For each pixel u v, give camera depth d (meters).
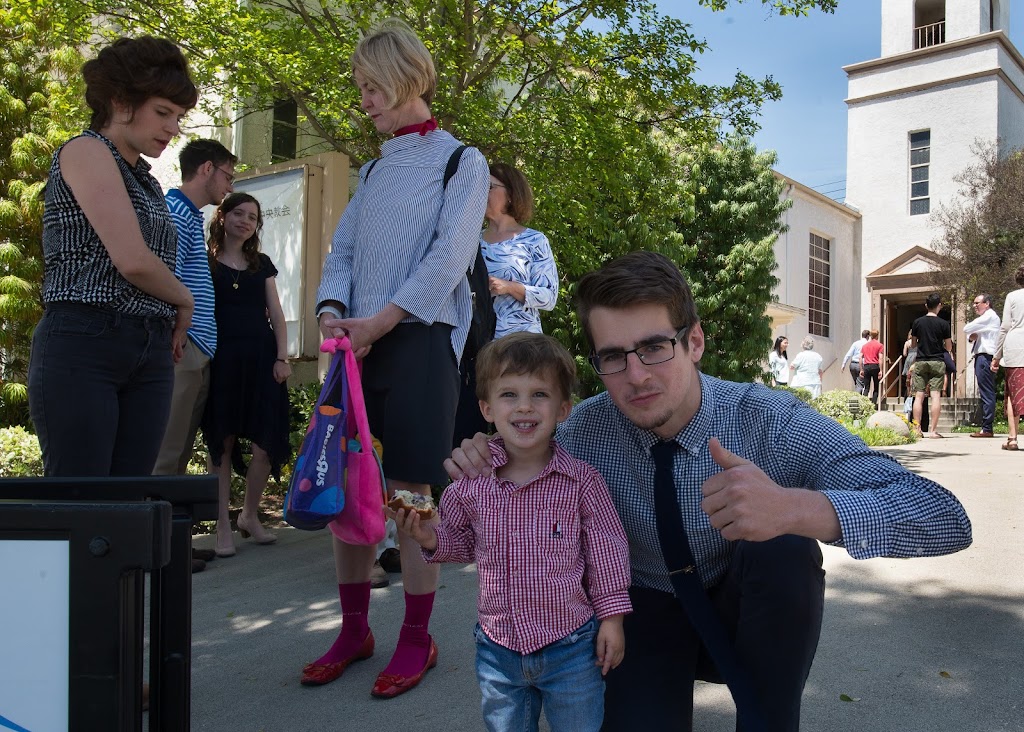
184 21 5.85
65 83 8.04
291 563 4.38
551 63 6.62
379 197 2.97
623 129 6.81
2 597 1.07
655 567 2.13
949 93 20.14
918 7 21.27
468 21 6.37
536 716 2.09
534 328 3.84
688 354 1.88
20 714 1.08
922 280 20.23
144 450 2.67
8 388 7.26
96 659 1.05
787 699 1.87
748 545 1.90
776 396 2.01
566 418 2.24
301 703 2.64
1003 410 16.38
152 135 2.53
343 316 3.01
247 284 4.54
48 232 2.48
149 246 2.61
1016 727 2.38
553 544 2.01
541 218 6.68
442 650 3.07
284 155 8.64
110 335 2.48
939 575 3.88
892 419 10.70
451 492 2.15
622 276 1.81
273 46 5.84
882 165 21.20
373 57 2.91
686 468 1.99
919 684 2.68
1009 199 16.72
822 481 1.91
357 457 2.48
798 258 19.41
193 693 2.72
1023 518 5.00
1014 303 9.02
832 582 3.81
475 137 6.34
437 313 2.86
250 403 4.53
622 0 6.51
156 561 1.06
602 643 1.99
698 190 11.92
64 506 1.06
